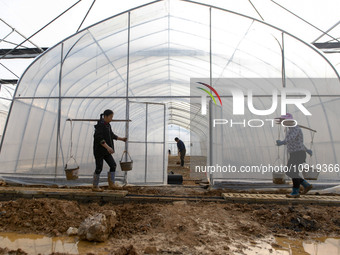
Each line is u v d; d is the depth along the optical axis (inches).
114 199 214.5
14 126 288.0
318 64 275.4
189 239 147.3
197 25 295.6
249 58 294.2
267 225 173.0
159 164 306.3
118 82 315.0
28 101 293.7
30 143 286.7
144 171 305.7
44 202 182.2
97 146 224.8
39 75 295.3
